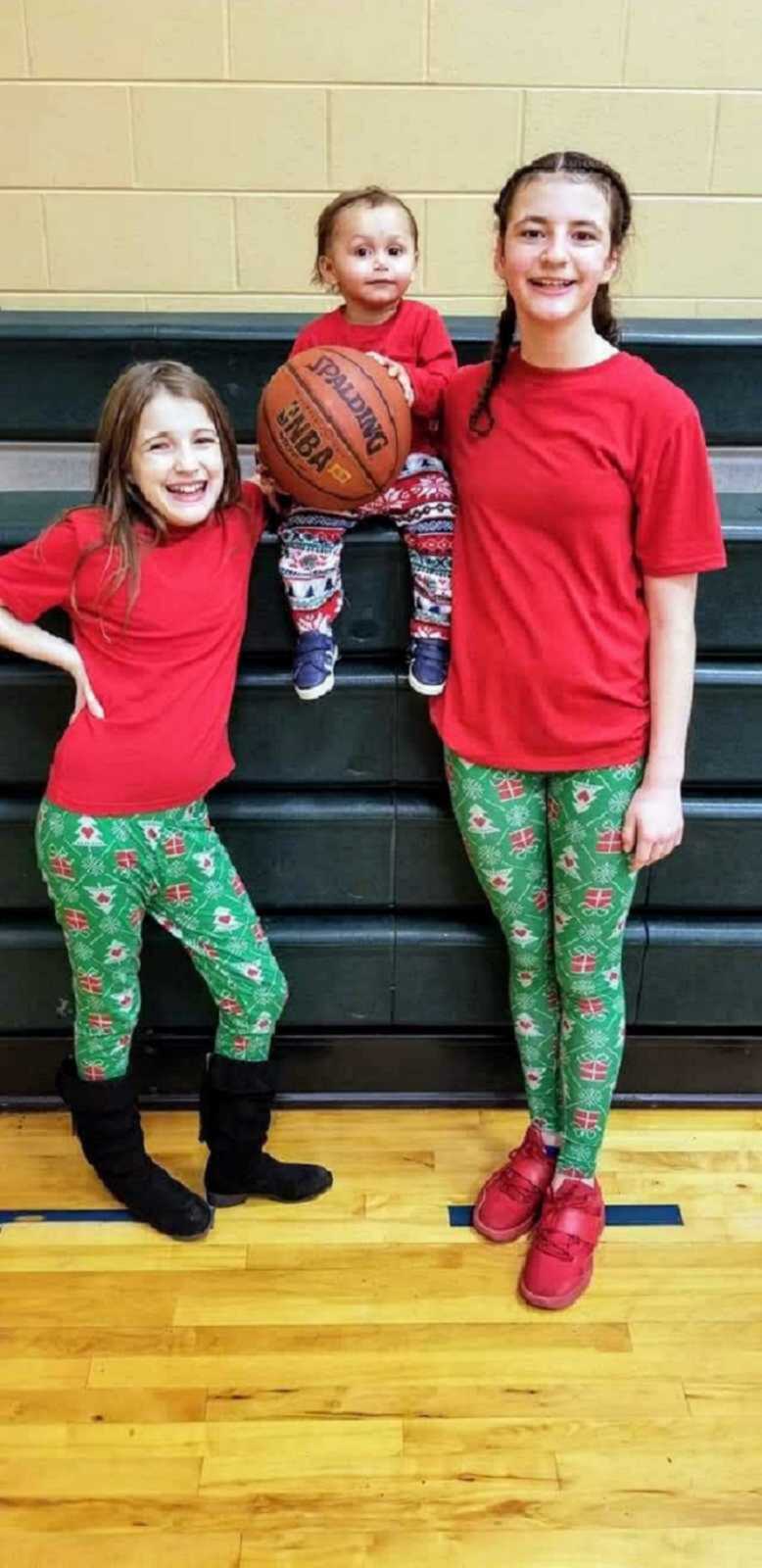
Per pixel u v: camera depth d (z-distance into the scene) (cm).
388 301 171
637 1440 157
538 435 144
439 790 186
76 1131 185
